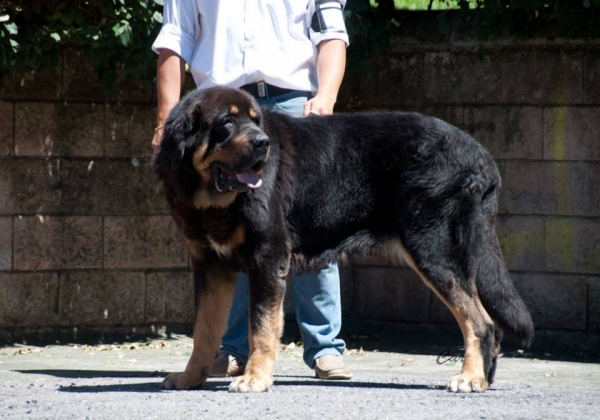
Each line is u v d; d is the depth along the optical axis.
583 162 12.30
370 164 8.45
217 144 7.66
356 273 13.85
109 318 13.16
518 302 8.52
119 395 7.82
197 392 8.02
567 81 12.36
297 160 8.32
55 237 12.94
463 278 8.29
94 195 13.07
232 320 9.55
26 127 12.80
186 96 7.99
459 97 12.98
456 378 8.18
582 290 12.31
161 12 12.01
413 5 14.93
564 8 11.97
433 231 8.28
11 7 11.79
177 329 13.43
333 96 9.08
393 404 7.32
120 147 13.15
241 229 7.89
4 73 12.42
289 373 10.16
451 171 8.34
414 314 13.34
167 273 13.34
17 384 8.89
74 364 11.07
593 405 7.50
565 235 12.40
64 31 12.01
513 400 7.67
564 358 11.73
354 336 13.09
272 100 9.26
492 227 8.59
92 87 13.02
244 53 9.18
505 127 12.70
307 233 8.43
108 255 13.12
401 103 13.39
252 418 6.62
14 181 12.77
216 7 9.20
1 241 12.74
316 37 9.30
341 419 6.61
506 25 12.29
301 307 9.40
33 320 12.89
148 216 13.24
